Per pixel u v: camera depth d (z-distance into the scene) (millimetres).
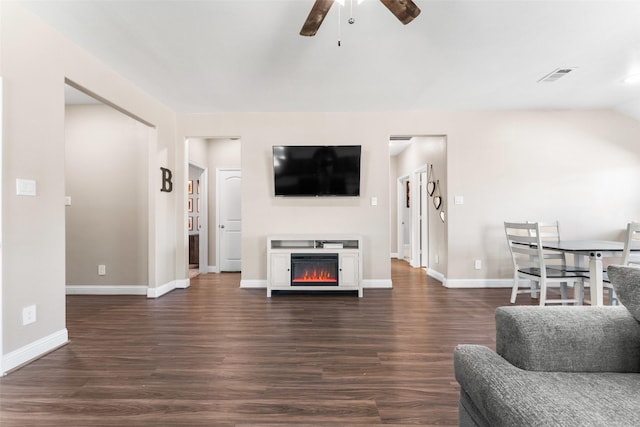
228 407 1733
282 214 4660
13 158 2234
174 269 4656
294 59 3131
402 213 7641
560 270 3561
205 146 6102
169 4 2301
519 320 1206
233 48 2916
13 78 2246
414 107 4508
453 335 2785
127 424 1590
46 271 2471
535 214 4621
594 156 4613
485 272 4637
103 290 4336
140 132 4340
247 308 3625
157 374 2096
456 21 2521
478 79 3604
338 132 4664
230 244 6180
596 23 2559
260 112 4680
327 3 1822
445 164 4723
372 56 3078
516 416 888
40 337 2404
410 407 1736
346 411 1698
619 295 1238
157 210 4234
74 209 4363
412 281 5082
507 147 4637
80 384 1972
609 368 1155
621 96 4141
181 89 3844
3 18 2180
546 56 3092
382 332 2857
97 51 2949
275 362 2266
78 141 4379
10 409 1717
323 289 4168
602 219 4602
